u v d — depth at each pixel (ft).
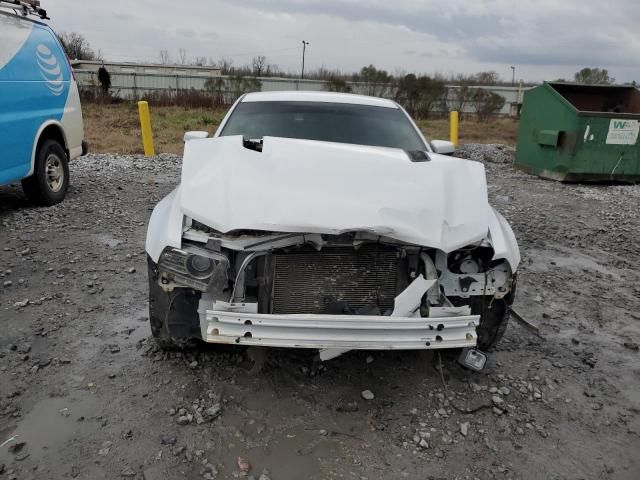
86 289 14.84
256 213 9.53
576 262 19.69
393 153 11.34
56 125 23.45
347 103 15.66
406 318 9.24
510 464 8.93
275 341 9.15
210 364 11.34
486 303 11.19
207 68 133.08
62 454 8.59
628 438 9.77
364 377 11.21
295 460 8.74
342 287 10.02
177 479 8.20
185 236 9.78
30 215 21.75
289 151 10.53
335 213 9.50
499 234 10.79
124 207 23.86
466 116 87.10
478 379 11.39
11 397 9.98
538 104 36.01
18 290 14.60
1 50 19.72
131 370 11.02
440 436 9.53
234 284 9.64
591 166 33.68
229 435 9.25
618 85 36.63
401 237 9.54
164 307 10.59
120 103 82.33
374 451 9.05
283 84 95.81
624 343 13.46
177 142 47.16
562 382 11.49
